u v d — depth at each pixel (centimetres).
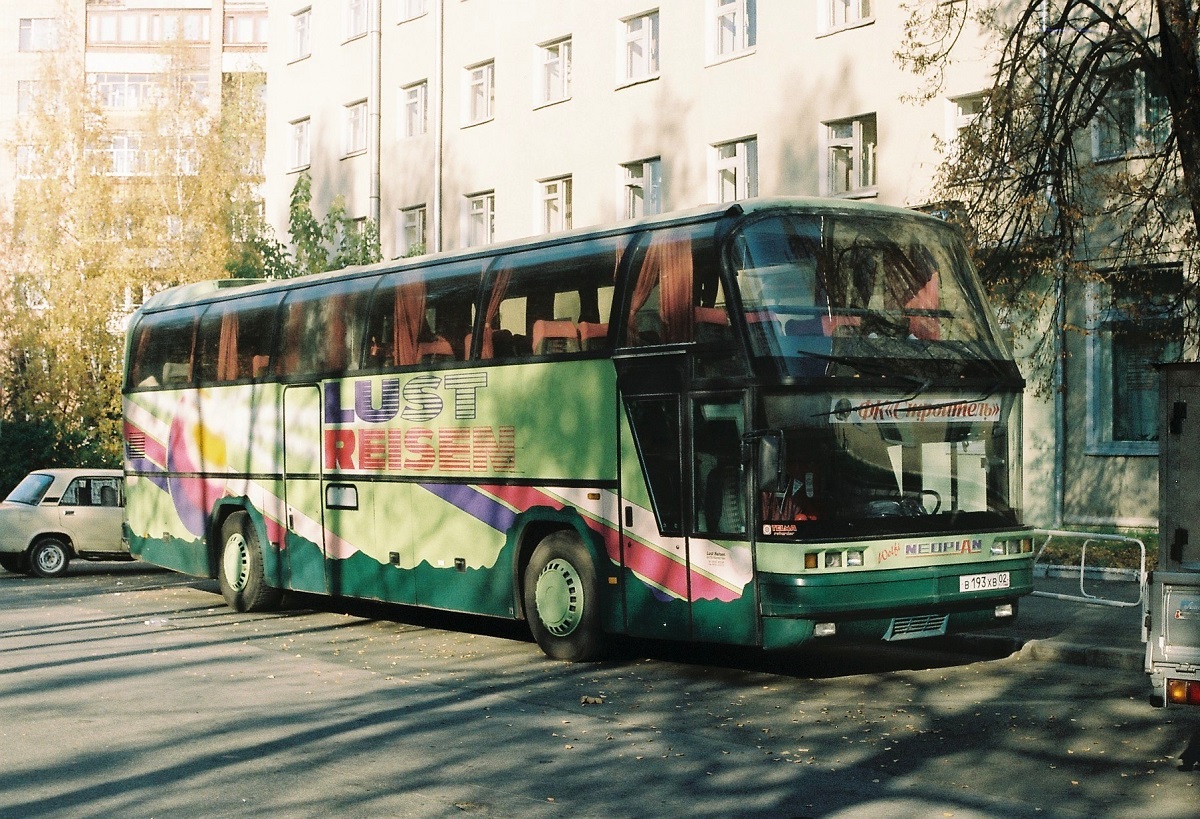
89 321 4209
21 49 7500
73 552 2447
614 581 1247
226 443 1836
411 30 3694
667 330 1200
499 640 1498
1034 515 2158
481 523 1403
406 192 3712
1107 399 2084
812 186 2575
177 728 998
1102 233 1978
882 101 2439
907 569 1130
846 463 1121
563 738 952
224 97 5866
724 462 1146
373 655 1384
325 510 1645
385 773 847
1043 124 1686
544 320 1336
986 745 908
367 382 1578
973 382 1187
